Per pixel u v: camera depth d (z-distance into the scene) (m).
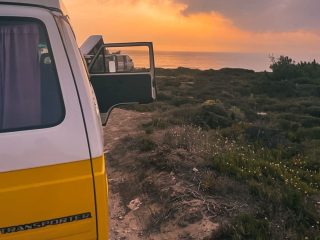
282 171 7.52
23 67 2.50
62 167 2.45
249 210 5.53
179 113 13.12
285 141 10.54
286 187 6.36
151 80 3.26
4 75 2.48
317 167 8.53
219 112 14.27
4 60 2.49
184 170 6.73
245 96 28.36
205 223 5.24
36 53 2.52
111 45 4.11
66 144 2.46
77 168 2.48
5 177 2.36
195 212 5.45
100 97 3.27
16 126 2.43
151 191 6.38
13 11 2.47
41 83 2.51
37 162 2.40
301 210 5.57
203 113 12.89
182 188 6.09
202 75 43.84
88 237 2.54
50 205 2.43
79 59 2.65
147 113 14.27
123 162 7.95
